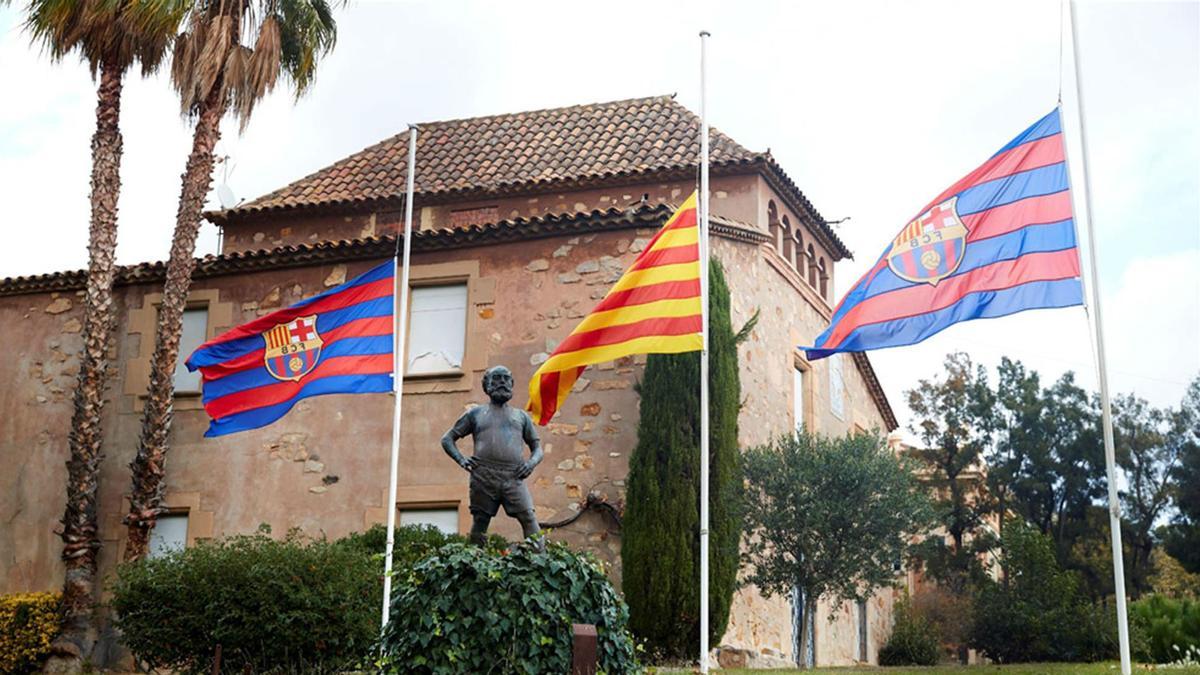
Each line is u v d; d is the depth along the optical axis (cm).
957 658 2938
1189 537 3488
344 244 1952
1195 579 3831
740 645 1784
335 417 1914
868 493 1683
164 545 1928
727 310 1744
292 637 1286
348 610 1305
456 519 1819
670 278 1366
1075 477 3428
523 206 2211
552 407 1385
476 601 924
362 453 1888
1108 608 2194
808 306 2295
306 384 1427
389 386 1412
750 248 1998
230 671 1320
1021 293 1249
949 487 3378
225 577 1318
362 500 1869
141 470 1877
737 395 1722
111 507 1998
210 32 1920
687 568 1617
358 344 1426
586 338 1372
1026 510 3409
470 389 1852
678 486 1645
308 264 1998
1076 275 1241
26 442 2091
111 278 1975
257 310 2016
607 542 1725
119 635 1856
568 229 1855
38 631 1844
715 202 2086
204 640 1315
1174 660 1992
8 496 2073
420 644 921
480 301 1880
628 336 1359
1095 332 1215
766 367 2017
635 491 1661
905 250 1315
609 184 2155
